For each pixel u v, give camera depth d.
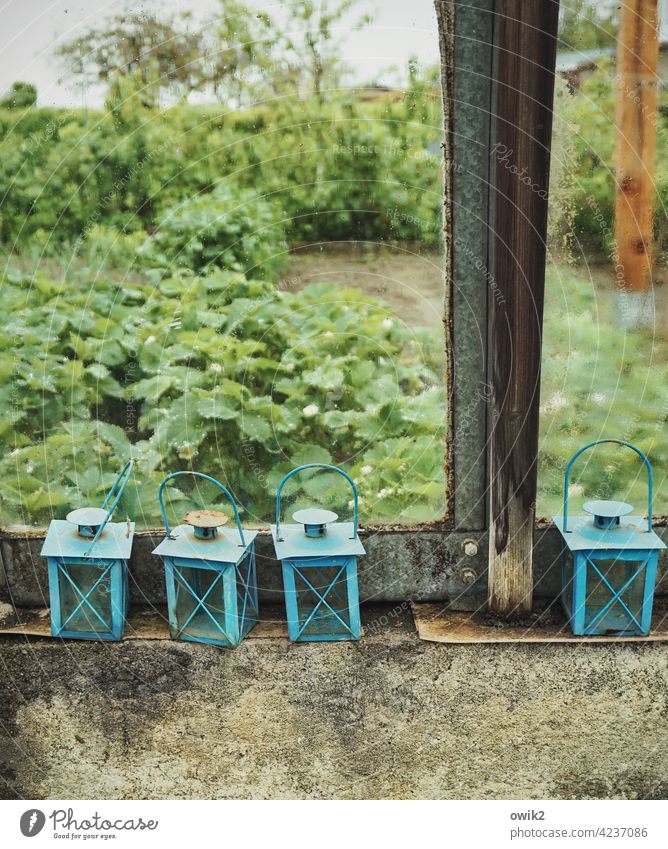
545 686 1.96
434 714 1.97
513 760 1.99
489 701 1.96
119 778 2.01
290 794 2.00
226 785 2.00
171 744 1.99
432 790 2.00
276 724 1.98
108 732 1.99
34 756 2.00
